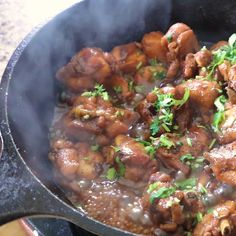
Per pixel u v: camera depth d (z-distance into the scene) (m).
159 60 0.53
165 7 0.54
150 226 0.40
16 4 0.65
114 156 0.44
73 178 0.44
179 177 0.43
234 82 0.45
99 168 0.45
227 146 0.42
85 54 0.49
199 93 0.46
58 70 0.50
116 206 0.42
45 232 0.41
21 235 0.44
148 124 0.46
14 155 0.37
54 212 0.34
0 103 0.40
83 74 0.50
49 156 0.46
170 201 0.38
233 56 0.49
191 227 0.39
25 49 0.44
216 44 0.54
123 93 0.50
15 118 0.41
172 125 0.46
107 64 0.49
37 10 0.64
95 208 0.42
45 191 0.35
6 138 0.38
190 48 0.51
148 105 0.47
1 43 0.60
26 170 0.36
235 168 0.40
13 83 0.42
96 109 0.47
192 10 0.55
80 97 0.48
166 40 0.51
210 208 0.40
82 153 0.45
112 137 0.46
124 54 0.53
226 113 0.45
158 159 0.44
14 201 0.34
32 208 0.34
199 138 0.45
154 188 0.40
